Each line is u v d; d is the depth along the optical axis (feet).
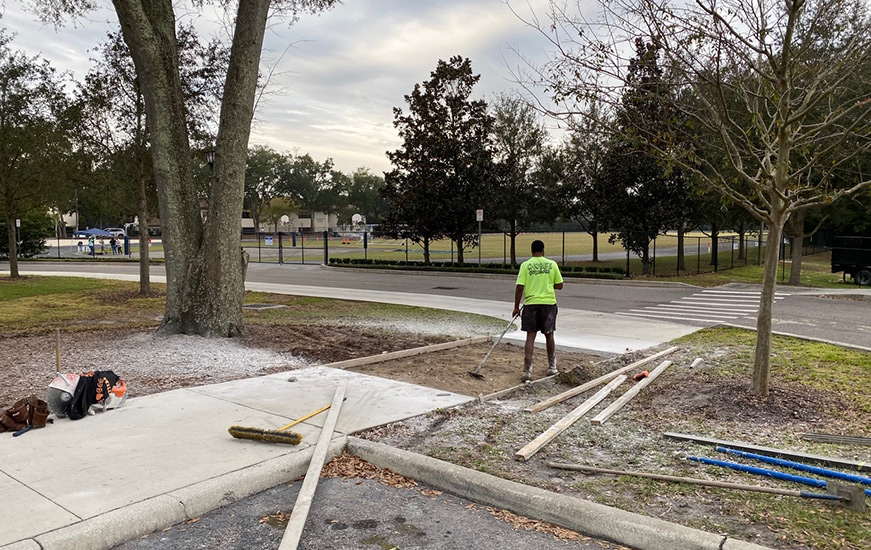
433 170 92.79
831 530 11.47
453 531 12.36
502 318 44.47
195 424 18.10
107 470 14.38
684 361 28.07
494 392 22.72
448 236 103.24
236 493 13.79
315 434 17.26
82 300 57.26
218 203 32.14
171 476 14.02
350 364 26.94
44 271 99.35
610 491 13.55
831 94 19.80
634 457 15.80
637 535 11.59
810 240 148.46
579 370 25.70
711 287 67.46
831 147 19.17
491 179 92.07
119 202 63.26
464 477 14.20
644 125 22.18
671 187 74.38
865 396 20.80
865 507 12.34
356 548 11.62
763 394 20.49
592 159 88.69
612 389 22.76
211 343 30.73
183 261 32.58
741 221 93.15
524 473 14.67
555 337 36.32
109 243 205.26
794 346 31.42
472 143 90.94
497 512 13.29
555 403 21.33
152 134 31.83
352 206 444.55
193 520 12.80
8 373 24.62
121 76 56.39
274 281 81.82
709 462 15.24
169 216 32.19
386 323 41.24
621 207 76.74
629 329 39.52
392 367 26.89
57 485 13.47
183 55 56.03
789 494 13.00
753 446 16.10
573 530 12.40
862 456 15.48
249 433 16.35
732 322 42.57
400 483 14.87
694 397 21.33
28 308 50.67
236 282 33.19
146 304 54.13
